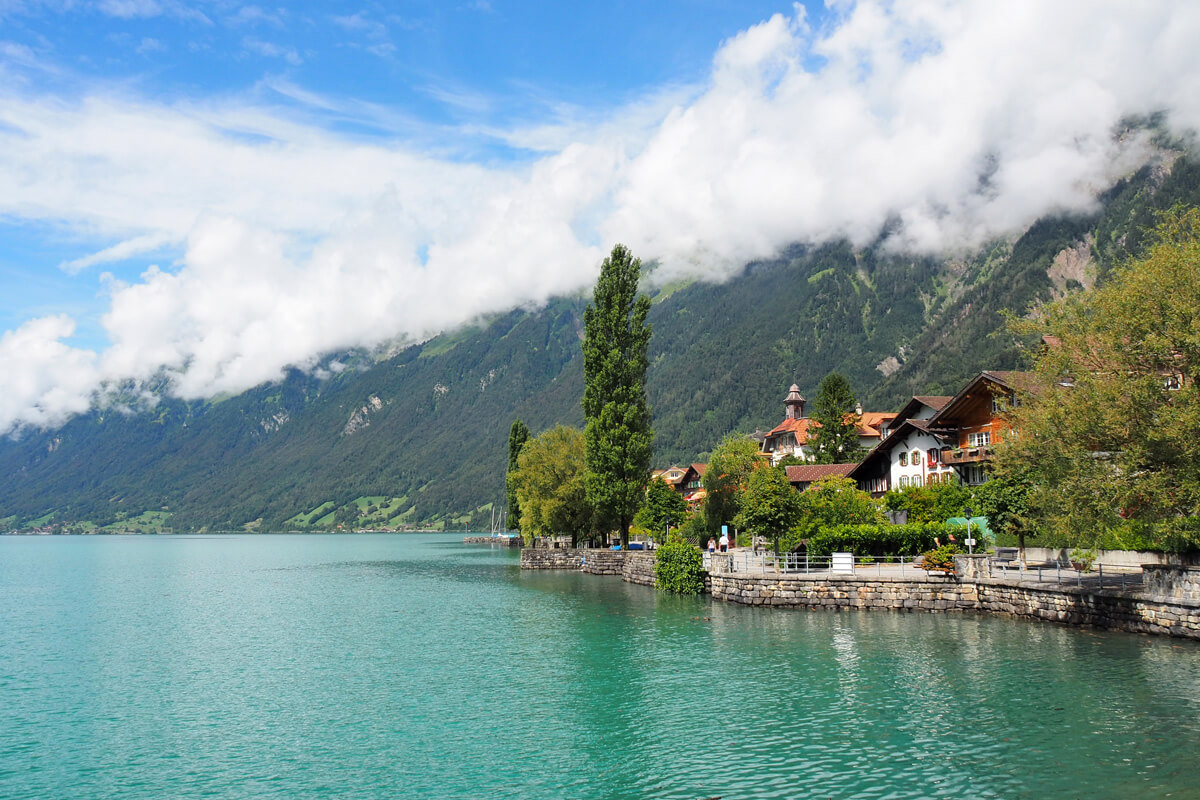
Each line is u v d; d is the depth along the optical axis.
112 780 26.97
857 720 29.83
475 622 60.16
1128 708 29.58
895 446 94.62
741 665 39.59
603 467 94.94
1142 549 51.97
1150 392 37.12
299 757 28.66
